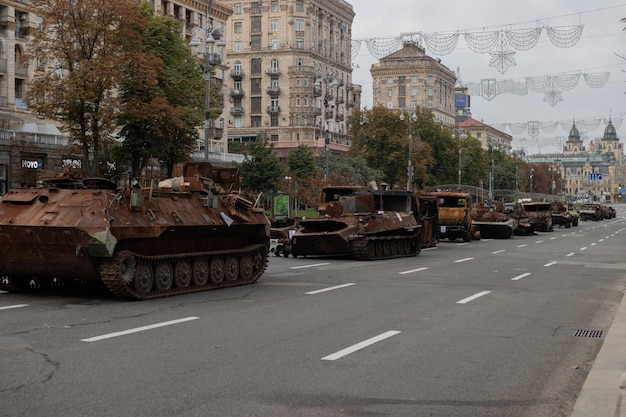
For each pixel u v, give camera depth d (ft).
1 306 43.80
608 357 32.04
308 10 318.45
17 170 136.26
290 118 317.63
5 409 21.90
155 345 32.14
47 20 108.68
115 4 106.73
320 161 222.07
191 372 27.17
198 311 42.98
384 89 391.04
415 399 24.32
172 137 122.42
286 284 59.52
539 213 182.39
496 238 154.20
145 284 48.37
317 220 87.81
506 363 30.50
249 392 24.53
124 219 47.16
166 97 120.88
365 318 41.63
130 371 27.07
